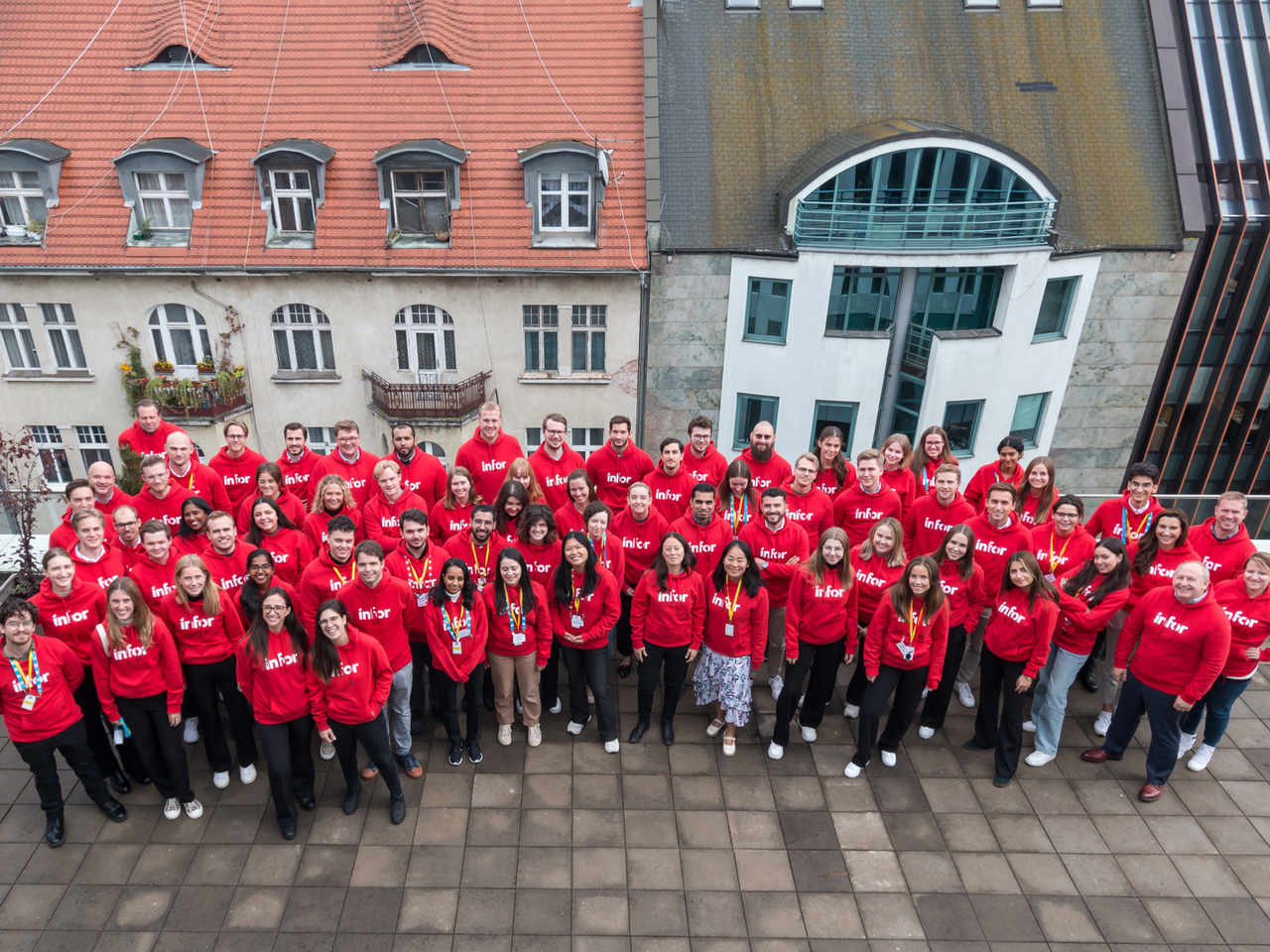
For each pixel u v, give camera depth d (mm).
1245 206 20578
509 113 18938
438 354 19422
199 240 18219
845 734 8047
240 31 19359
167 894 6293
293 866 6539
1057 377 20766
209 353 19359
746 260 18609
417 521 7000
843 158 17797
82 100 18828
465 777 7371
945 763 7719
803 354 19594
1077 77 20391
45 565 6480
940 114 19891
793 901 6375
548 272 18172
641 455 8961
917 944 6094
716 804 7180
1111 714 8078
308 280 18406
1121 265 19703
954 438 20906
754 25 20125
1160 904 6441
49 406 19641
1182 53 21062
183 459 8148
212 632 6699
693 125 19391
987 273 19688
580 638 7305
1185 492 23547
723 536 7848
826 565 7098
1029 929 6215
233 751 7629
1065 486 22406
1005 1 20734
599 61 19469
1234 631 7137
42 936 5988
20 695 6148
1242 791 7520
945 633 6996
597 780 7387
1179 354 21766
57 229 18141
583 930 6125
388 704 7094
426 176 18297
